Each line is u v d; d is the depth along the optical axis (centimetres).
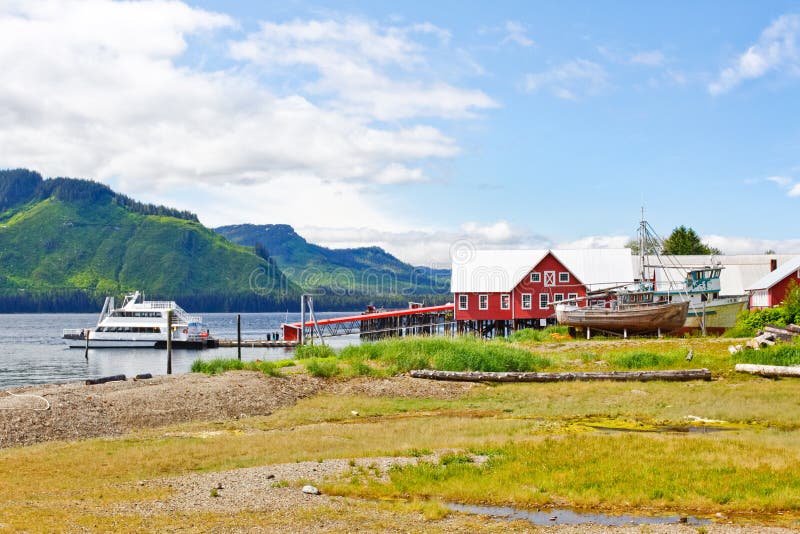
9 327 19088
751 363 3681
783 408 2761
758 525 1367
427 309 8888
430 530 1351
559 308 6353
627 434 2225
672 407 2872
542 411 2906
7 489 1695
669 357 3997
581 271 7662
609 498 1545
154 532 1328
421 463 1873
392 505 1522
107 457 2084
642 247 6744
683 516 1439
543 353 4675
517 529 1359
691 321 6253
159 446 2239
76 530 1329
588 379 3575
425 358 4069
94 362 7969
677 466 1775
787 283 6400
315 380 3722
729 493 1554
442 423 2634
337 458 1997
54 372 6900
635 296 6325
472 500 1575
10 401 2758
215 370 4006
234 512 1472
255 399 3209
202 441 2339
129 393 3089
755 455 1877
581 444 2059
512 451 1989
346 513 1462
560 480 1684
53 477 1839
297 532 1337
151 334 9775
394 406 3123
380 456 2009
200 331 10206
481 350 4031
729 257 8775
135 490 1664
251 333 14762
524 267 7781
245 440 2338
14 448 2281
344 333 9331
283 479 1753
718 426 2508
